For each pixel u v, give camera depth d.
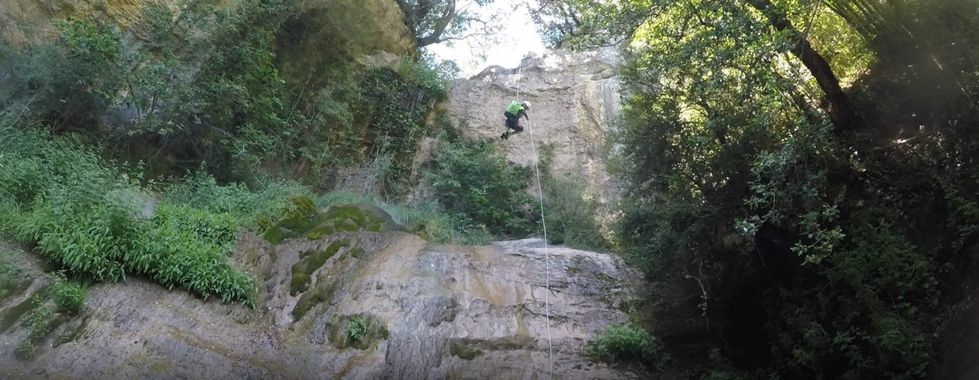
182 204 10.77
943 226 7.85
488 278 11.77
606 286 12.68
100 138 10.92
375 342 9.38
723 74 9.03
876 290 7.70
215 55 12.34
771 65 8.64
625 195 13.09
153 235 8.92
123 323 7.81
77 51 10.32
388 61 19.41
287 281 10.40
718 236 10.80
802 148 8.01
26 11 11.00
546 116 22.19
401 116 18.86
